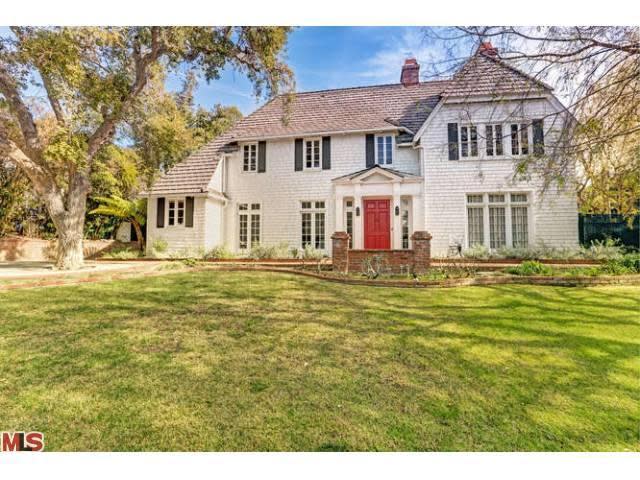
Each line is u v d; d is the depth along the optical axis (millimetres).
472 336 4898
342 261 10906
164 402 3008
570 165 7043
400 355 4188
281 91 13844
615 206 10273
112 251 17797
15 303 6613
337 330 5180
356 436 2574
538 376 3594
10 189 17406
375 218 14898
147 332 5008
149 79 13117
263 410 2893
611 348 4410
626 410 2938
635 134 6512
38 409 2887
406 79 18000
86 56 10406
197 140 24375
